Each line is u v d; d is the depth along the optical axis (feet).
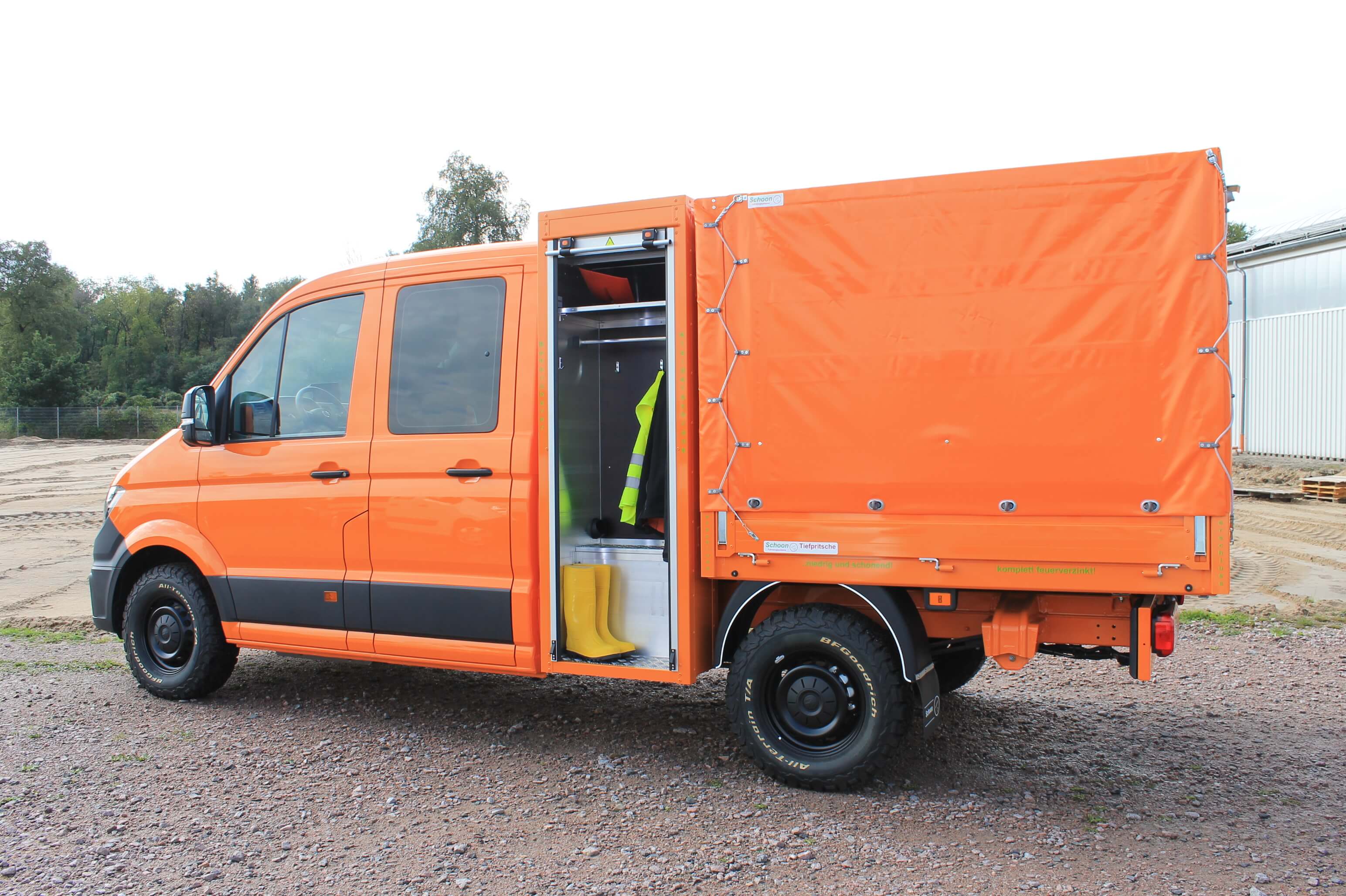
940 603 13.50
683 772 15.33
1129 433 12.36
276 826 13.23
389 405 17.34
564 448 15.84
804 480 13.88
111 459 111.14
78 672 22.36
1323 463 61.46
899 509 13.42
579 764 15.80
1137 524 12.35
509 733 17.52
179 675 19.47
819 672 14.26
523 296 16.26
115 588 20.29
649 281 17.84
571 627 15.65
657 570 15.67
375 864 11.98
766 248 14.07
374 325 17.61
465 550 16.38
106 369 266.16
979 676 21.15
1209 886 11.15
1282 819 13.14
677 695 19.99
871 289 13.52
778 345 13.99
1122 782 14.64
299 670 22.27
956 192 13.15
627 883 11.41
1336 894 10.91
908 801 13.92
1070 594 13.56
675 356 14.60
